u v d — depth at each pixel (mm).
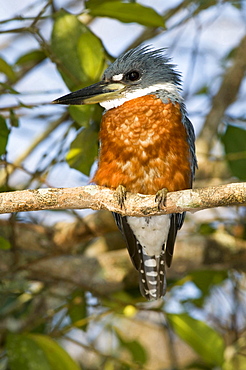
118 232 12273
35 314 11625
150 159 9258
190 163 9516
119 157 9320
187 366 11914
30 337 9641
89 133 9992
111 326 11523
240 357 12773
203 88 14375
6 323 11328
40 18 9594
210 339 9961
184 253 11500
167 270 11672
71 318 11258
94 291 10844
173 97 9641
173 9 13047
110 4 9500
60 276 11273
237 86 13320
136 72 9938
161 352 14086
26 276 11227
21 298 11383
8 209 7695
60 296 11438
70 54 9555
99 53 9555
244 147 11344
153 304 12367
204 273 12000
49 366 9391
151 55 10297
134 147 9281
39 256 11609
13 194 7707
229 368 10180
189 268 11641
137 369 10969
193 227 12914
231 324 11914
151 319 13859
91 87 9781
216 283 12359
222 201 7496
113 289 11516
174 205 7820
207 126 13117
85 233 12023
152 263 10289
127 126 9320
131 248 10008
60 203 7828
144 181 9320
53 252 11398
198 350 9977
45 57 12031
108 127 9422
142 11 9562
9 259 11305
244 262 11711
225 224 12266
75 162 9992
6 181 10250
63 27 9492
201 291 12086
